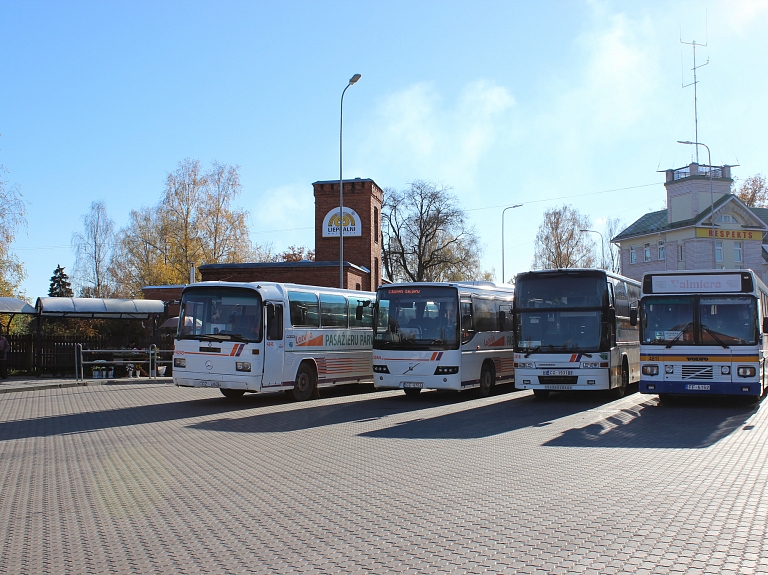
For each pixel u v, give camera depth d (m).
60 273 93.00
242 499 8.34
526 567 5.75
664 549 6.14
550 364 19.50
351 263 51.06
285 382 20.08
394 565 5.86
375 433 13.88
